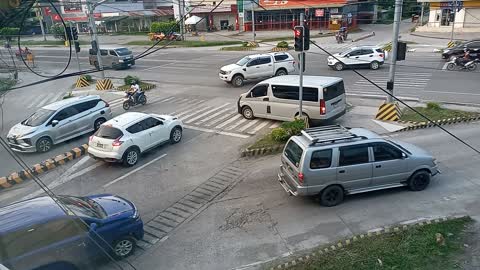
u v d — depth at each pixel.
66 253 7.71
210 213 10.37
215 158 13.99
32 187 12.76
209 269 8.11
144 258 8.64
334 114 15.86
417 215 9.41
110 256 8.21
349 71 27.06
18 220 7.75
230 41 48.41
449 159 12.36
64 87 29.28
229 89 24.53
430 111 16.86
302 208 10.23
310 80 16.16
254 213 10.19
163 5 66.75
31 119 16.08
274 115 16.97
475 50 26.75
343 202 10.34
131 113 14.72
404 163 10.27
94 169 13.72
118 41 56.34
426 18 58.12
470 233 8.52
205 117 18.83
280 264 8.01
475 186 10.61
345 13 52.28
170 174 12.92
